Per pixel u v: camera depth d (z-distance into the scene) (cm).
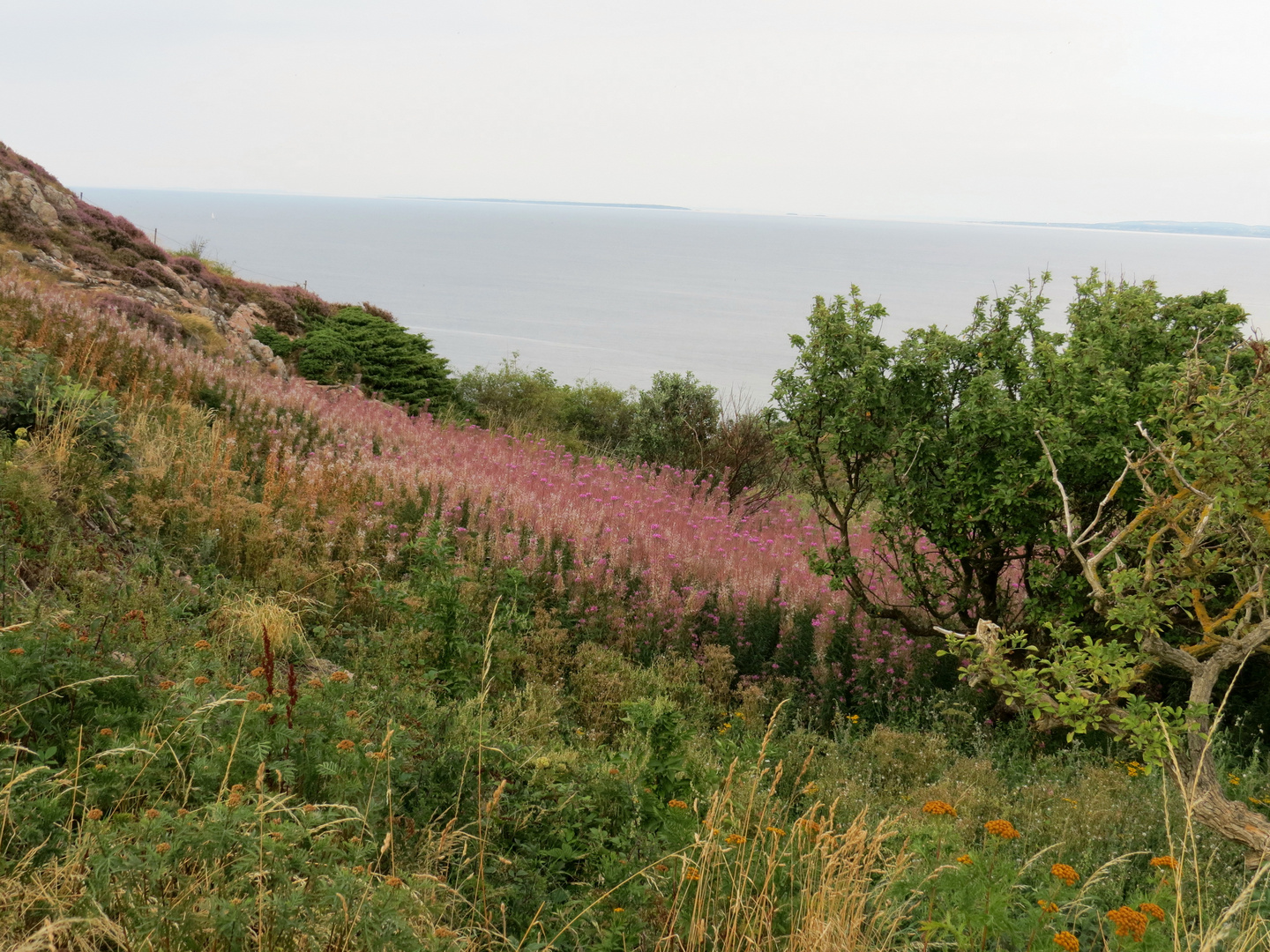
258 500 955
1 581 450
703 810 417
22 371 812
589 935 343
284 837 291
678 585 1020
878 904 354
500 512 1143
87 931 248
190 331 1834
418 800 409
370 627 733
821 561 884
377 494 1087
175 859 274
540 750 512
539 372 2595
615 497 1327
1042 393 755
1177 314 851
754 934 320
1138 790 607
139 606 554
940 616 877
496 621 727
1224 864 493
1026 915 338
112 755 333
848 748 705
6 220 1967
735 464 1684
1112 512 756
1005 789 630
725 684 801
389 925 267
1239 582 585
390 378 2189
